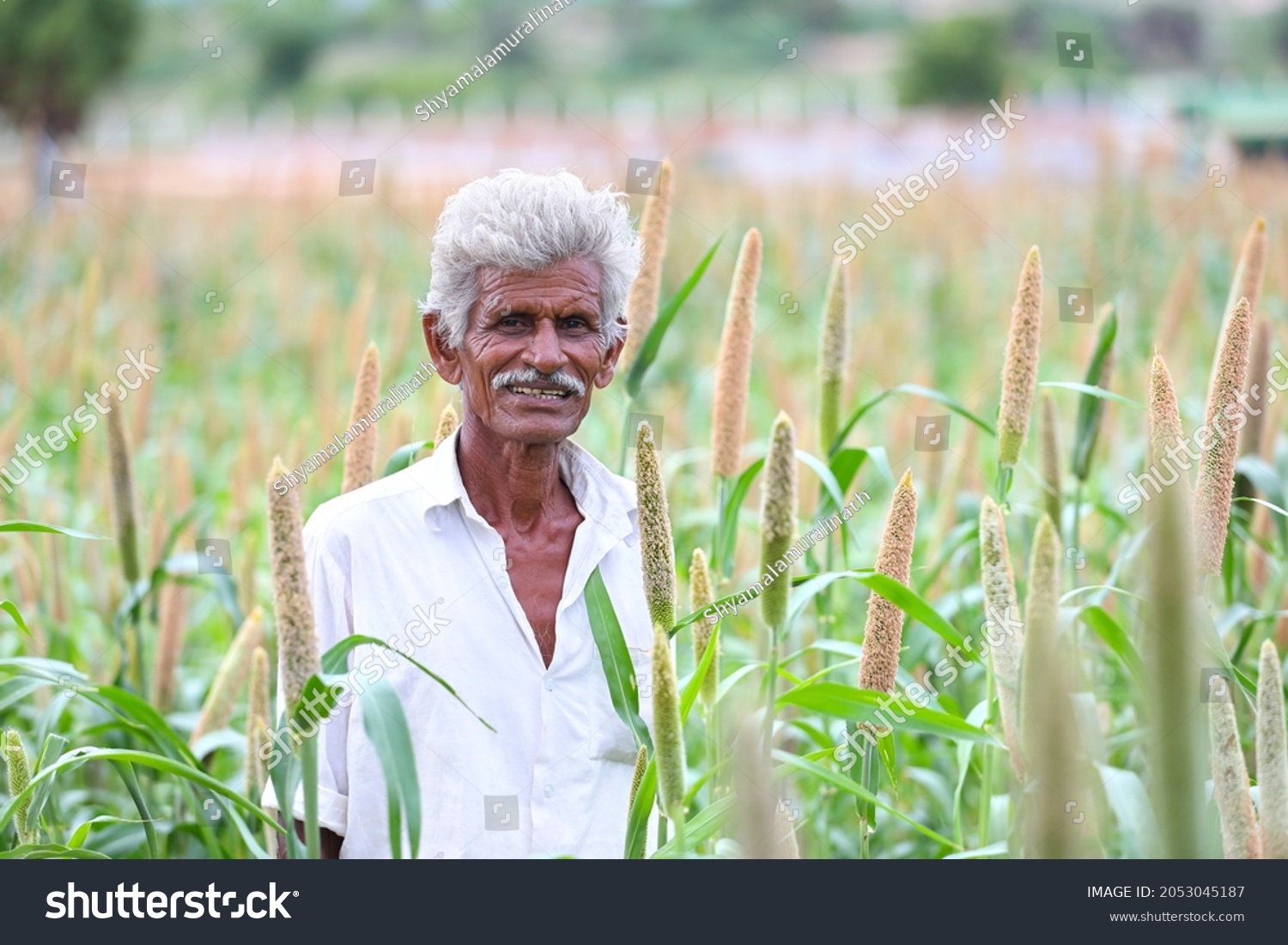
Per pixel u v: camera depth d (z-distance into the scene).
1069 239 16.36
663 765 2.94
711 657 3.38
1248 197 16.47
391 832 2.80
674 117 21.64
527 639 3.80
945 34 26.48
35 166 19.53
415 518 3.85
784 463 3.29
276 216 18.19
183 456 8.39
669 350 13.46
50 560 6.77
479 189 3.78
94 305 9.43
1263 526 5.94
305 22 31.69
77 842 4.00
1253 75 23.22
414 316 10.13
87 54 24.28
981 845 4.27
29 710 6.31
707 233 17.23
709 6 32.41
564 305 3.69
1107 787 2.87
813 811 5.04
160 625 6.18
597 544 3.89
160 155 21.33
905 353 13.03
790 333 15.08
